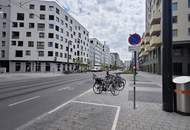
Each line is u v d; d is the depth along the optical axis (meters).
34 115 6.67
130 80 24.97
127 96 11.04
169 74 7.09
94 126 5.43
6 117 6.42
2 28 61.50
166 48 7.11
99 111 7.20
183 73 37.09
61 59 68.06
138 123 5.69
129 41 8.00
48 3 62.47
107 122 5.80
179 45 36.97
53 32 62.94
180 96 6.73
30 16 61.69
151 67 56.72
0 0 60.94
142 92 12.89
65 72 52.59
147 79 27.02
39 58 61.41
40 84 18.95
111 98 10.29
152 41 39.22
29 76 34.81
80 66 86.12
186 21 33.25
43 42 61.94
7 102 9.09
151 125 5.50
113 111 7.20
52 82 21.64
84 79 27.42
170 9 7.13
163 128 5.25
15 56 60.91
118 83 14.73
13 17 60.94
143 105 8.33
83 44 94.75
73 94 11.97
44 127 5.35
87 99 9.95
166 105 7.11
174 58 37.91
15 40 61.03
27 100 9.66
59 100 9.68
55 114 6.77
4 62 61.94
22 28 61.28
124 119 6.11
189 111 6.51
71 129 5.18
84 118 6.24
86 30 99.88
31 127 5.36
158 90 14.04
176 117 6.34
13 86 16.78
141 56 85.50
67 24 74.06
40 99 9.98
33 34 61.53
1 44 61.50
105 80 13.15
